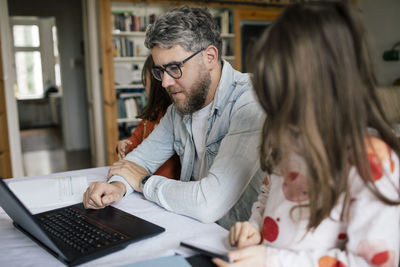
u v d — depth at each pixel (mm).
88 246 866
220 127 1297
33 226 829
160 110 1914
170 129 1573
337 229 694
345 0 646
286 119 630
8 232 1023
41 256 865
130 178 1344
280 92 631
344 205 655
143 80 2020
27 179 1604
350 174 638
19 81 10953
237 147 1071
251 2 4746
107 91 4234
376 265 607
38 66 11008
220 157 1084
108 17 4102
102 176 1629
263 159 809
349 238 636
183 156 1516
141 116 1987
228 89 1293
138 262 751
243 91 1251
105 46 4145
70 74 6664
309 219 677
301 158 696
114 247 864
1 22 3867
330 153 627
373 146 633
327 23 611
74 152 6500
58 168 5285
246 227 816
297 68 606
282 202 766
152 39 1167
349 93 613
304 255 680
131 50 4469
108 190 1183
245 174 1059
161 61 1193
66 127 6777
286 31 623
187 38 1155
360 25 627
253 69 663
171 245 897
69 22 6543
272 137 687
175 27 1145
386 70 5297
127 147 2098
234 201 1060
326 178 625
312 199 656
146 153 1554
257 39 674
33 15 6332
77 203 1258
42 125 10250
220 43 1296
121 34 4375
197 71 1211
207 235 946
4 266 815
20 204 778
